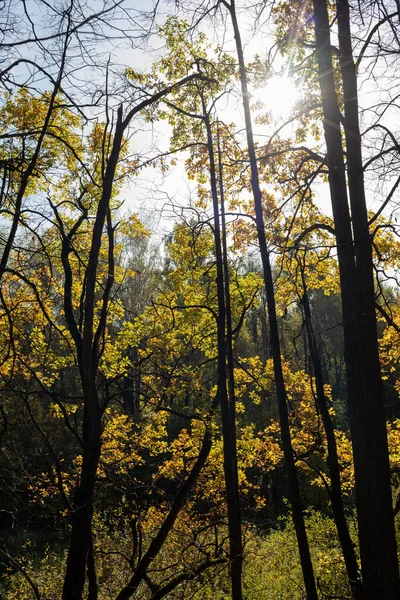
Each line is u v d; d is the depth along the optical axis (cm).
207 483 1380
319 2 789
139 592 1260
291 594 1245
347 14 769
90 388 775
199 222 1041
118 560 1351
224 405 987
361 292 736
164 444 1393
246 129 898
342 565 1209
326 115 800
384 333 1438
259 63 886
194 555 1288
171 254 1199
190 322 1238
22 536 1625
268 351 3406
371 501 699
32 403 2122
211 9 718
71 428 916
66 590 764
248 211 1168
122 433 1373
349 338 741
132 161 1014
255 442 1446
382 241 1137
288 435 833
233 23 841
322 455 1339
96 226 744
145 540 1381
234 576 932
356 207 752
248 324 3312
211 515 1442
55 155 964
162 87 945
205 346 1314
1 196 497
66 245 890
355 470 721
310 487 2377
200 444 1346
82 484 795
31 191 985
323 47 784
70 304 916
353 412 727
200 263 1212
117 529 1453
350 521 1481
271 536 1661
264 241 866
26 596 1176
